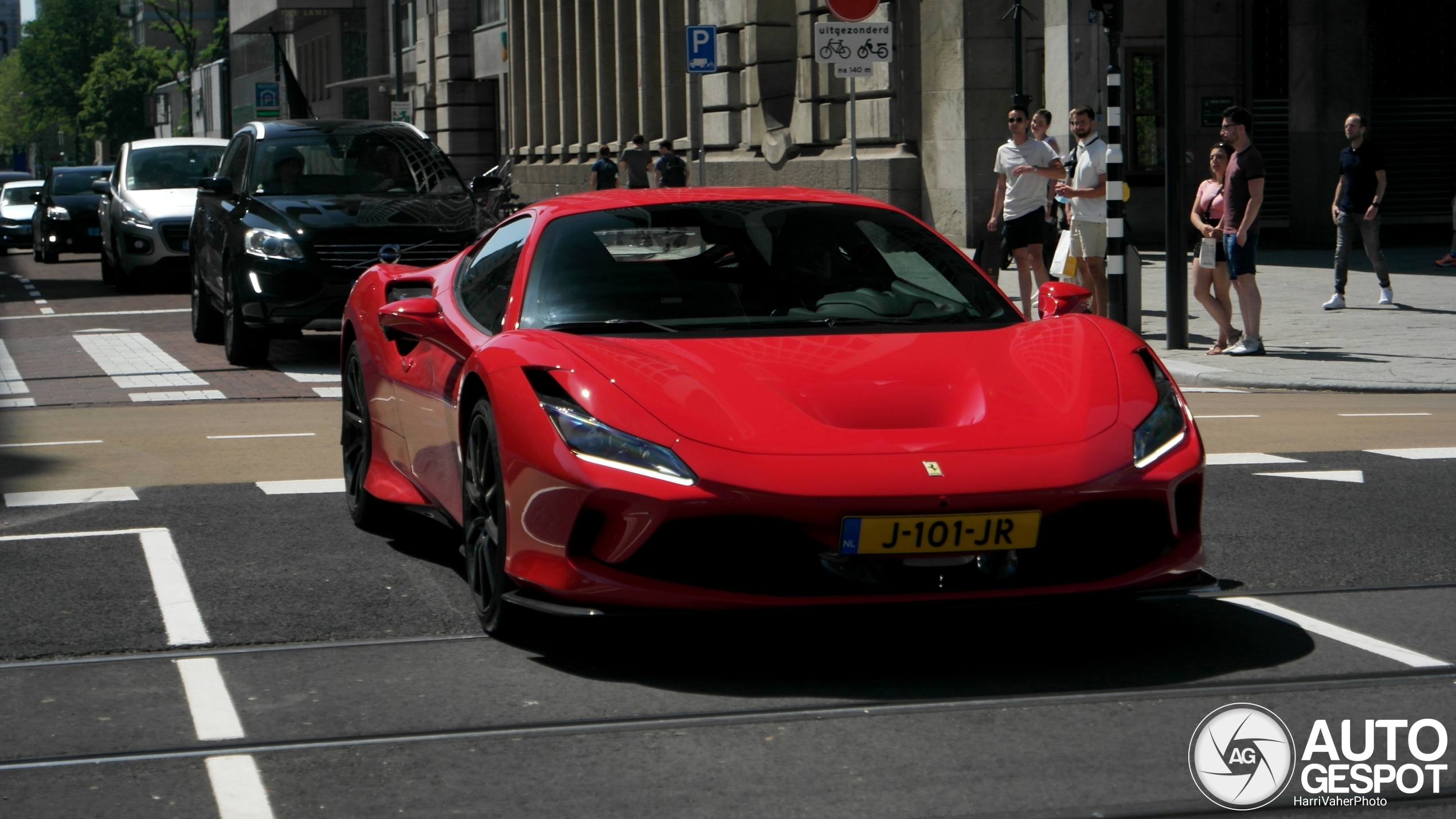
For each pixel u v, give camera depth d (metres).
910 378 4.85
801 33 28.64
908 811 3.55
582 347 4.96
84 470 8.48
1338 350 13.41
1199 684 4.51
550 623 4.97
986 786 3.71
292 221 13.16
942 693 4.46
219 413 10.78
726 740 4.07
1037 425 4.66
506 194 17.98
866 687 4.53
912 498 4.39
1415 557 6.16
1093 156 13.87
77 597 5.69
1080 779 3.75
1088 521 4.60
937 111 25.48
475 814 3.57
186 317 18.70
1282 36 26.72
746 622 5.30
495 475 4.94
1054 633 5.14
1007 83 24.84
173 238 21.50
